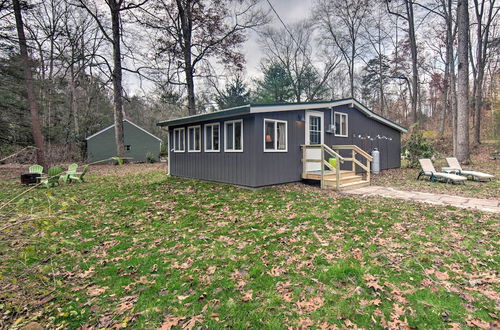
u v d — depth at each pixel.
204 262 3.31
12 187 8.93
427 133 22.36
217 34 16.89
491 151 16.48
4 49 12.36
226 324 2.24
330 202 6.02
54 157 15.91
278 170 8.25
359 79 28.67
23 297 2.59
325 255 3.37
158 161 25.31
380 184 8.81
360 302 2.46
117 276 3.05
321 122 9.56
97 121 26.02
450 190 7.46
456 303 2.39
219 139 9.02
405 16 20.92
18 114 14.36
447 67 20.06
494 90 17.97
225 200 6.48
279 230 4.29
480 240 3.68
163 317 2.35
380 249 3.50
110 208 5.94
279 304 2.47
